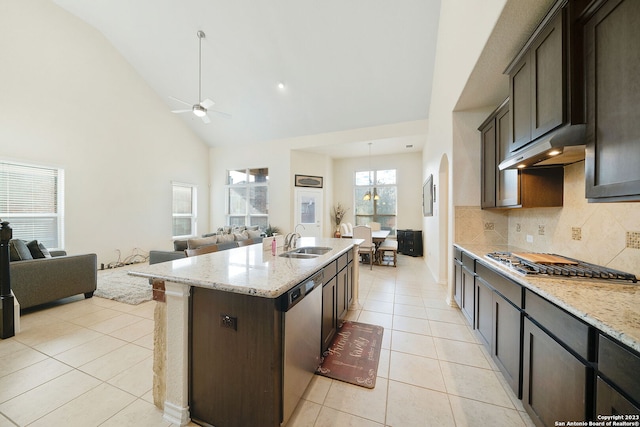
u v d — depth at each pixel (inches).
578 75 49.1
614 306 39.6
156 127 238.1
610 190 41.8
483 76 88.3
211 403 53.5
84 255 130.0
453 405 60.4
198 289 54.4
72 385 66.4
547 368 46.6
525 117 67.2
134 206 219.9
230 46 181.5
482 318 82.5
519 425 54.4
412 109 210.8
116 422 54.9
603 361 34.2
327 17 154.0
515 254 80.6
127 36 191.8
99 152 195.2
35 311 115.7
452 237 121.6
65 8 171.8
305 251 108.9
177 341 55.1
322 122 239.5
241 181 291.3
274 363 48.1
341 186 320.2
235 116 248.7
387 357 80.5
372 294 142.2
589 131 46.4
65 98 175.2
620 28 39.9
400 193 294.8
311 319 65.5
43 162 164.6
